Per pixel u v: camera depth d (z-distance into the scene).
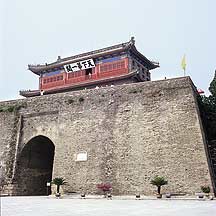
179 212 10.41
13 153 27.06
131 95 24.50
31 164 27.81
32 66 50.56
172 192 20.48
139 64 47.19
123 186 22.05
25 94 49.34
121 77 42.50
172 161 21.23
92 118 25.17
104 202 16.22
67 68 48.06
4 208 12.63
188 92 22.55
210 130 25.06
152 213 10.14
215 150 24.17
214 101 25.97
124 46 43.31
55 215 9.69
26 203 15.78
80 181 23.56
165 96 23.23
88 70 47.19
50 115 27.02
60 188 24.03
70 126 25.75
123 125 23.83
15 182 26.03
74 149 24.83
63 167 24.64
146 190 21.25
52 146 30.38
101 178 22.95
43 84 50.03
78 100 26.30
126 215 9.55
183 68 32.47
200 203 14.91
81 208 12.34
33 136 27.02
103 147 23.83
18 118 28.28
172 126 22.16
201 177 20.02
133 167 22.27
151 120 23.02
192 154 20.81
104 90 25.64
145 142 22.59
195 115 21.69
